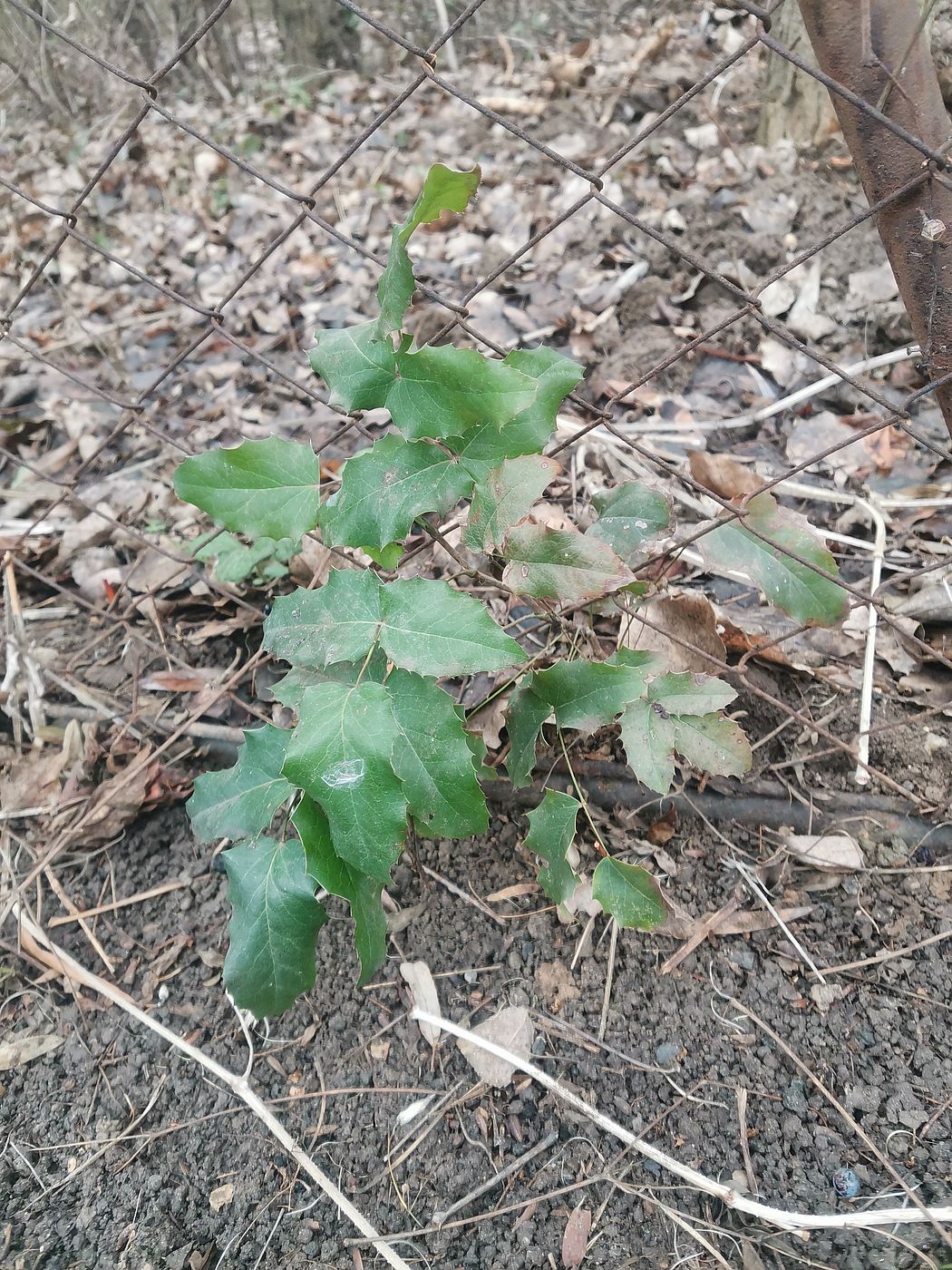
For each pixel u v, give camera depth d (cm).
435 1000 38
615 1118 34
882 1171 32
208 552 49
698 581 47
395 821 27
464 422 28
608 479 51
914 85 27
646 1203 33
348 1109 36
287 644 30
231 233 89
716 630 38
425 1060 36
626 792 42
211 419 65
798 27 68
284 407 65
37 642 51
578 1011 37
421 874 41
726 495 35
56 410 67
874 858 39
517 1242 32
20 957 41
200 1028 38
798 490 50
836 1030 36
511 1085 36
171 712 47
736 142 77
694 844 41
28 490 60
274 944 32
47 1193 35
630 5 107
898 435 54
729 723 35
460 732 29
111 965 40
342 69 121
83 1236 34
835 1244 31
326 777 27
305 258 81
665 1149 34
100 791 44
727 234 66
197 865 43
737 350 60
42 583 55
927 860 39
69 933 42
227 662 49
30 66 104
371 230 83
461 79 107
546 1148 34
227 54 117
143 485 59
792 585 33
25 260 88
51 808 45
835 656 44
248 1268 32
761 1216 31
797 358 59
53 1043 39
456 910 40
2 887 43
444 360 27
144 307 80
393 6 115
